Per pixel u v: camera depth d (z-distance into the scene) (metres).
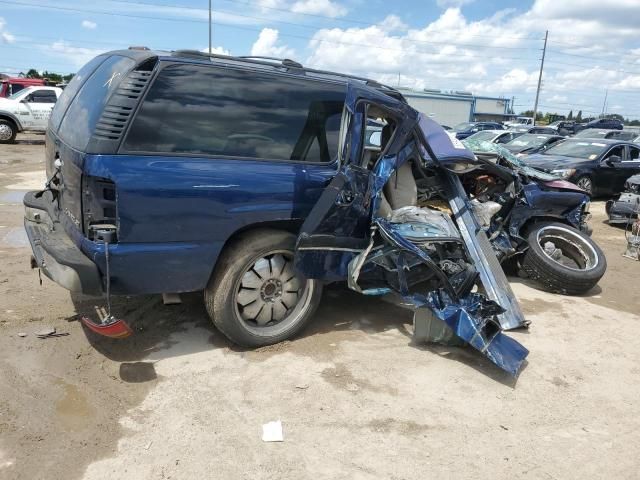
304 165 3.94
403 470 2.91
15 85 23.17
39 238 3.71
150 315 4.43
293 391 3.55
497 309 4.20
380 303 5.17
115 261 3.27
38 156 16.02
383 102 4.25
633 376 4.21
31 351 3.74
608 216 10.52
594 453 3.21
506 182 6.06
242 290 3.88
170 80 3.44
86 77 4.01
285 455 2.95
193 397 3.39
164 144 3.39
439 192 5.44
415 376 3.89
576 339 4.80
